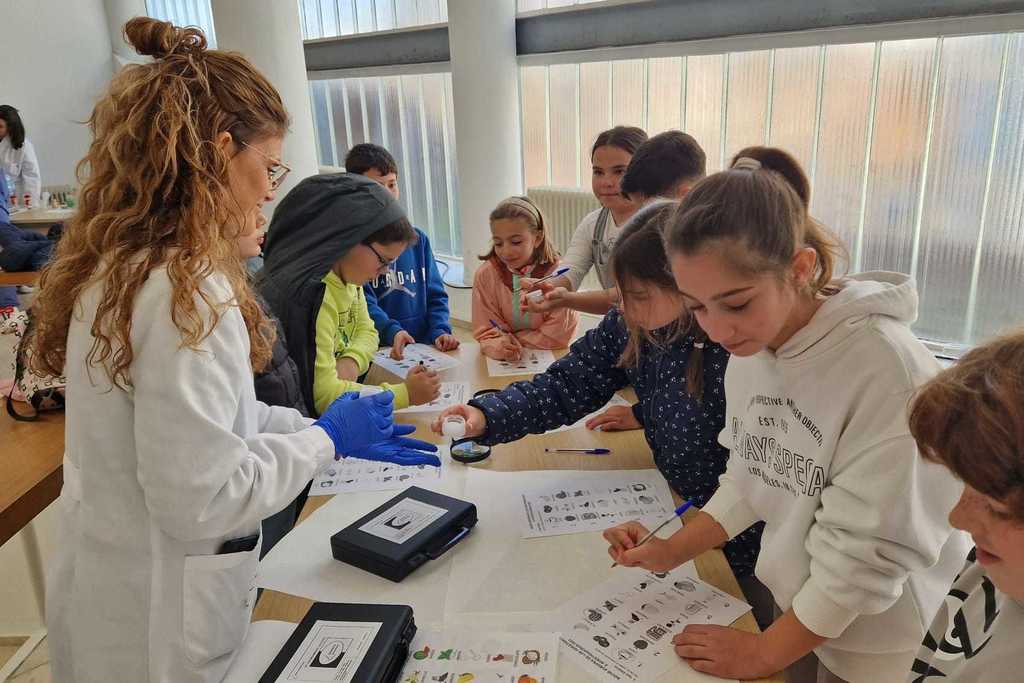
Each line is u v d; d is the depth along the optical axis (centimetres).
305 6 549
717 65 319
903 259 283
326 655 83
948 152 261
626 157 216
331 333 162
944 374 59
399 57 484
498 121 403
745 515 105
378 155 256
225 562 87
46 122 651
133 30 87
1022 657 65
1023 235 251
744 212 80
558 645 89
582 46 369
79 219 86
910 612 96
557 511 119
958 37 248
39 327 90
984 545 58
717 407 117
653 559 100
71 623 91
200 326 79
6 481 143
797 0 280
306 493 142
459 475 131
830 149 291
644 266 108
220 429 80
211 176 84
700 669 85
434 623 94
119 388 82
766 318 83
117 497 85
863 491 83
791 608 88
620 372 144
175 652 86
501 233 214
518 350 198
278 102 93
